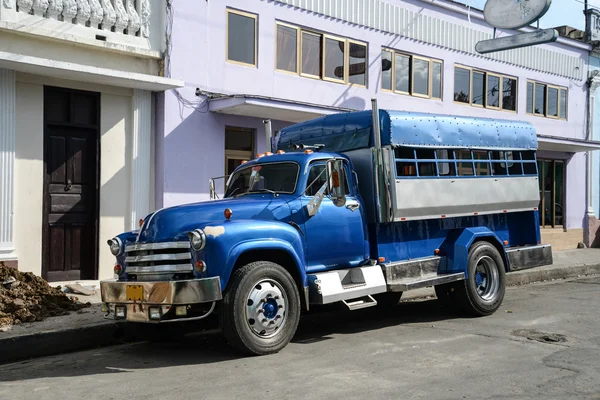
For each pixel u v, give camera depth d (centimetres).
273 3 1281
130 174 1109
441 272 860
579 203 2000
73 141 1055
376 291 763
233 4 1220
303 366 604
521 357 628
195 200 1170
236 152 1260
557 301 1005
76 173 1057
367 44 1461
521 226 1009
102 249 1077
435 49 1614
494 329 777
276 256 696
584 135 2058
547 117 1930
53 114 1030
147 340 779
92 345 759
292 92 1316
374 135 784
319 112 1233
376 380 549
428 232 859
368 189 799
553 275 1387
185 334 818
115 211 1095
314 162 762
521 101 1853
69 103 1045
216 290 615
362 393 511
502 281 899
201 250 621
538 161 1892
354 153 820
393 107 1511
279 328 665
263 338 652
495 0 1438
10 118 964
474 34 1717
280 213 705
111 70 1011
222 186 1213
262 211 695
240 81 1233
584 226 2014
